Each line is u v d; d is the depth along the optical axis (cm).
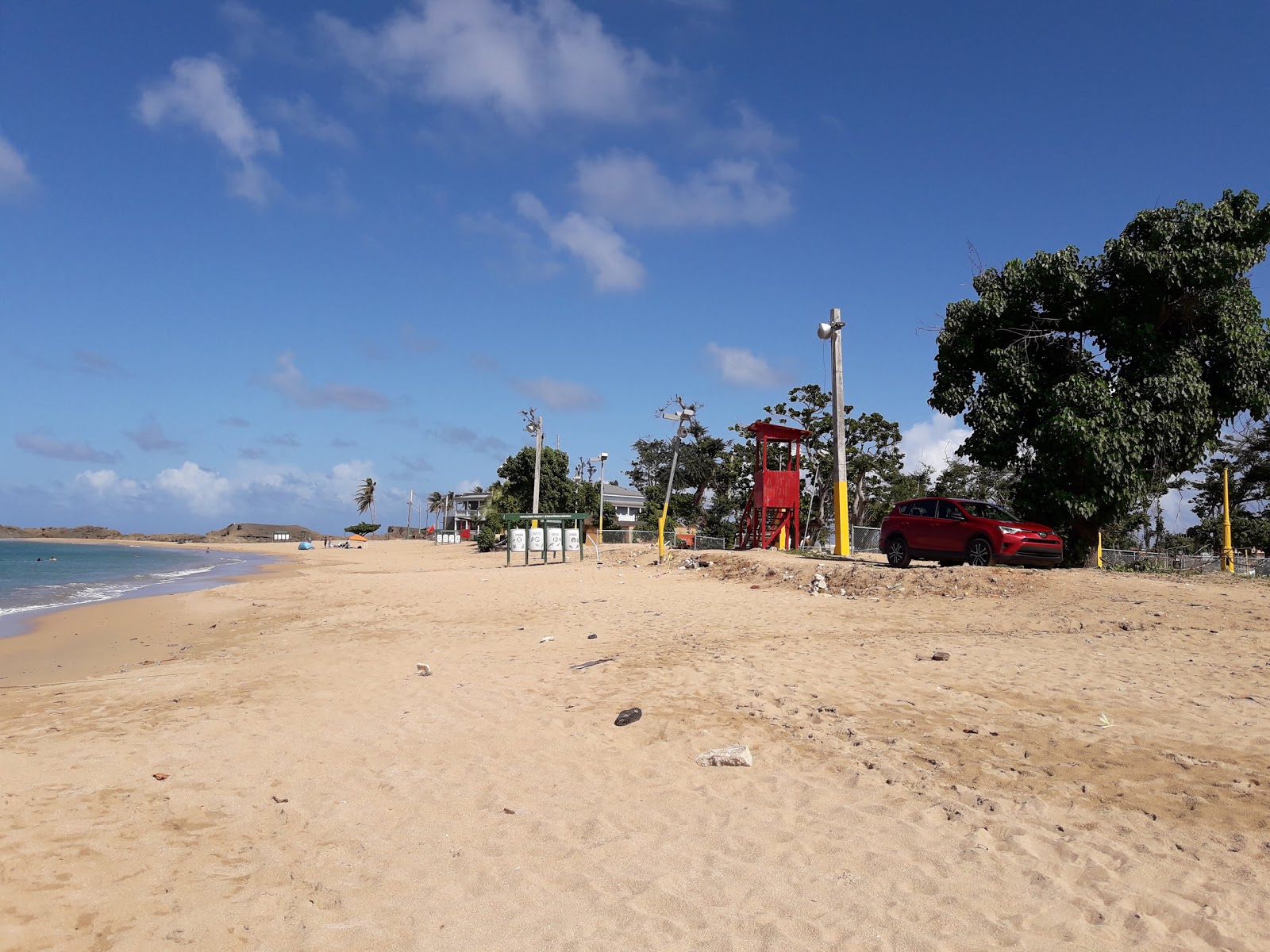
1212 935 351
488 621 1533
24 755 688
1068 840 454
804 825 499
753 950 359
